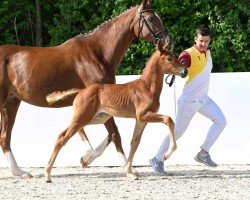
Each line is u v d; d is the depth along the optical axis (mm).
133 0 20422
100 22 21047
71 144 15320
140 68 20578
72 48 13695
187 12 20688
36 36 22266
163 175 13602
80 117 12773
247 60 20578
